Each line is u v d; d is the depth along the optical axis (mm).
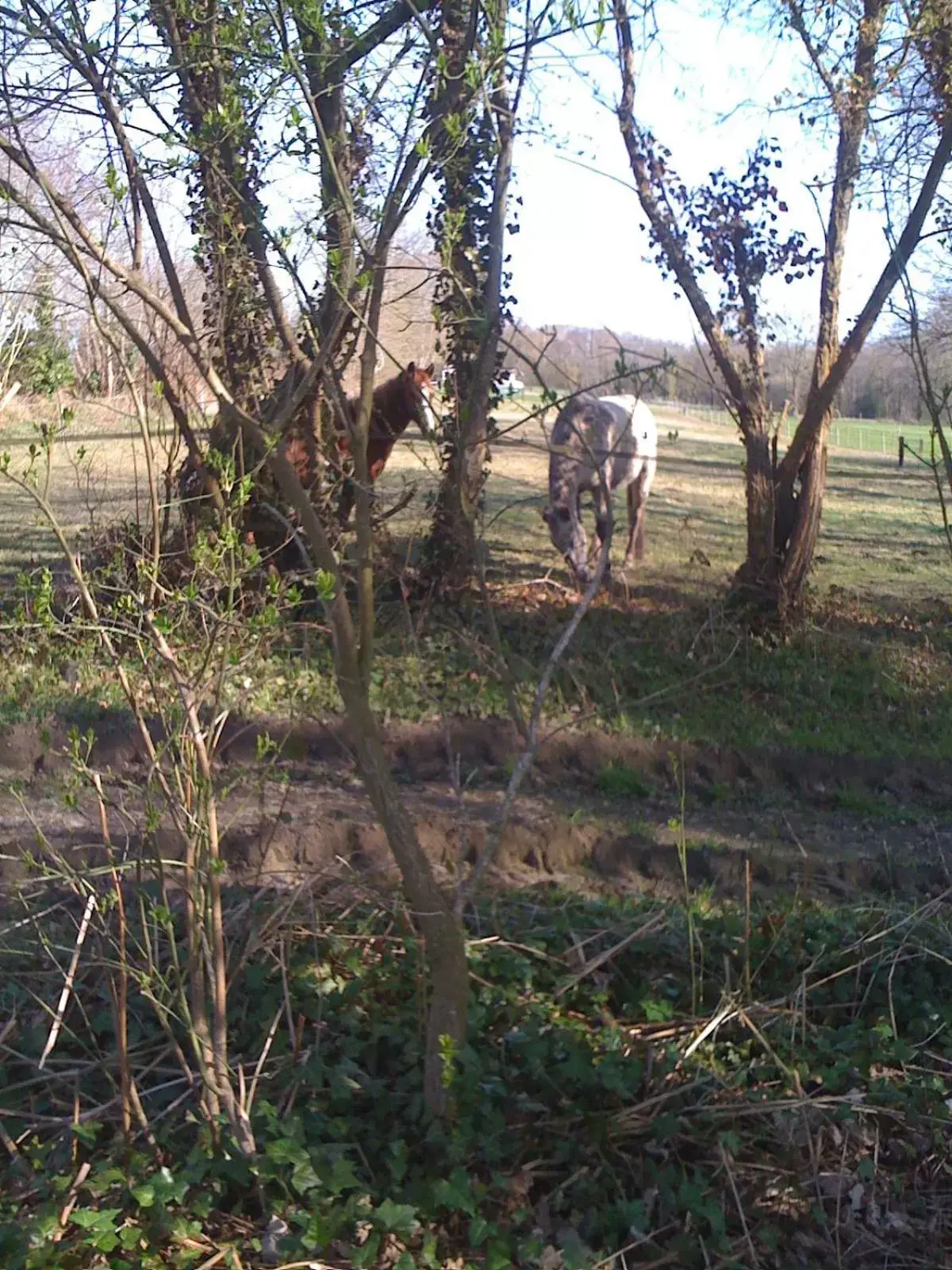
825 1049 5230
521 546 15469
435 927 4355
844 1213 4578
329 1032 4914
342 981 5262
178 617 4441
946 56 10734
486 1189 4203
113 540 7824
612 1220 4254
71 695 8922
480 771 8625
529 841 7121
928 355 7840
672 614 12453
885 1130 4938
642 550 15484
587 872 7031
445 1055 4203
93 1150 4238
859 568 16422
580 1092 4711
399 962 5398
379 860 6754
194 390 5848
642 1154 4578
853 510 22422
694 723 9781
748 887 5633
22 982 5102
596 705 9867
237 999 5016
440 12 4891
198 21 4645
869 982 5770
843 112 11367
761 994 5598
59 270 5258
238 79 4754
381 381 12055
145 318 5148
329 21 4637
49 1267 3686
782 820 8289
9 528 14523
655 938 5863
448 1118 4398
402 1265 3791
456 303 5539
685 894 5844
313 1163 4098
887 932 5758
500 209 4305
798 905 6488
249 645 4766
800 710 10523
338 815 7398
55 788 7434
